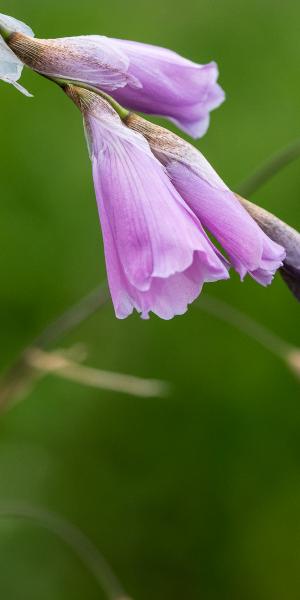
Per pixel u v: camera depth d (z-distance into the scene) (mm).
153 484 650
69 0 771
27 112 713
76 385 646
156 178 333
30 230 687
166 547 644
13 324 665
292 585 635
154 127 339
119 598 447
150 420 656
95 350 656
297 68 758
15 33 342
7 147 703
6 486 619
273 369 662
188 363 668
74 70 343
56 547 609
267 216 345
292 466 654
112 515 642
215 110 731
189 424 661
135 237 330
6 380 445
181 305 330
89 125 340
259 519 646
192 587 637
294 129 729
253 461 656
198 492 651
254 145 717
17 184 696
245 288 674
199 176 336
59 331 447
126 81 344
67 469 642
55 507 627
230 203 335
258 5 783
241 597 635
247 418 661
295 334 673
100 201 337
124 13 773
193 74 362
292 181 697
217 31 775
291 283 348
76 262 681
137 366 663
